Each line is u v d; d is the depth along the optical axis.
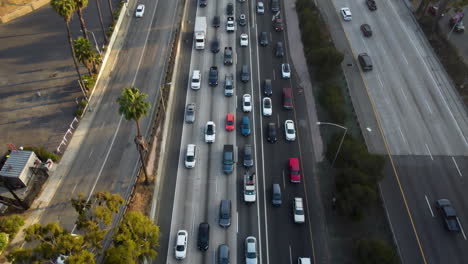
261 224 55.03
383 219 55.41
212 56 81.50
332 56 73.75
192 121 67.75
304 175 61.12
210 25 89.19
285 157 63.69
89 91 72.50
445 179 60.25
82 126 67.12
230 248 52.34
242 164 62.34
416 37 86.12
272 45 84.62
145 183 58.78
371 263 48.06
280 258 51.59
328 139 66.19
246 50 83.12
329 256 51.94
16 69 76.81
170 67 77.06
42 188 58.34
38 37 84.44
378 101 72.25
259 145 65.31
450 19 88.19
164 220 55.00
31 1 93.00
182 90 74.19
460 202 57.34
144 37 85.75
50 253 39.28
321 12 92.94
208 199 57.72
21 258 38.22
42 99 71.25
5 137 64.75
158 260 50.88
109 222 42.69
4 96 71.50
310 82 76.75
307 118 69.75
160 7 94.12
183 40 84.88
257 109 71.12
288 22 90.94
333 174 61.16
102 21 88.06
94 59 70.50
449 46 82.00
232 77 76.25
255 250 50.88
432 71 78.12
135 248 41.94
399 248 52.25
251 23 90.06
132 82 75.44
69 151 63.28
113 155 62.97
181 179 60.16
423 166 61.97
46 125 67.00
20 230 53.19
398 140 65.75
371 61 79.31
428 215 55.72
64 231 41.62
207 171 61.31
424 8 88.12
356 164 57.34
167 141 65.38
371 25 89.50
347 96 72.94
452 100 72.38
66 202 56.75
